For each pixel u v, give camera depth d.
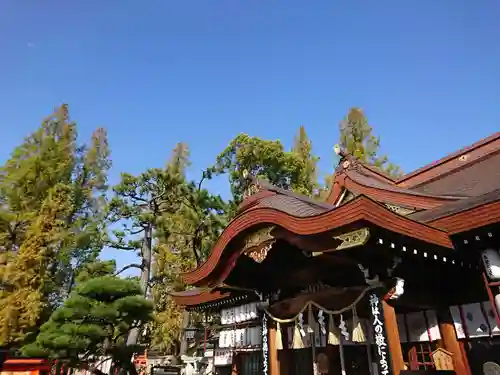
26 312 23.84
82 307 14.52
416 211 10.88
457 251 7.36
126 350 15.62
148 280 27.20
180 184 27.62
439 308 8.34
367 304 8.63
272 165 31.83
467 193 10.61
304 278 9.36
